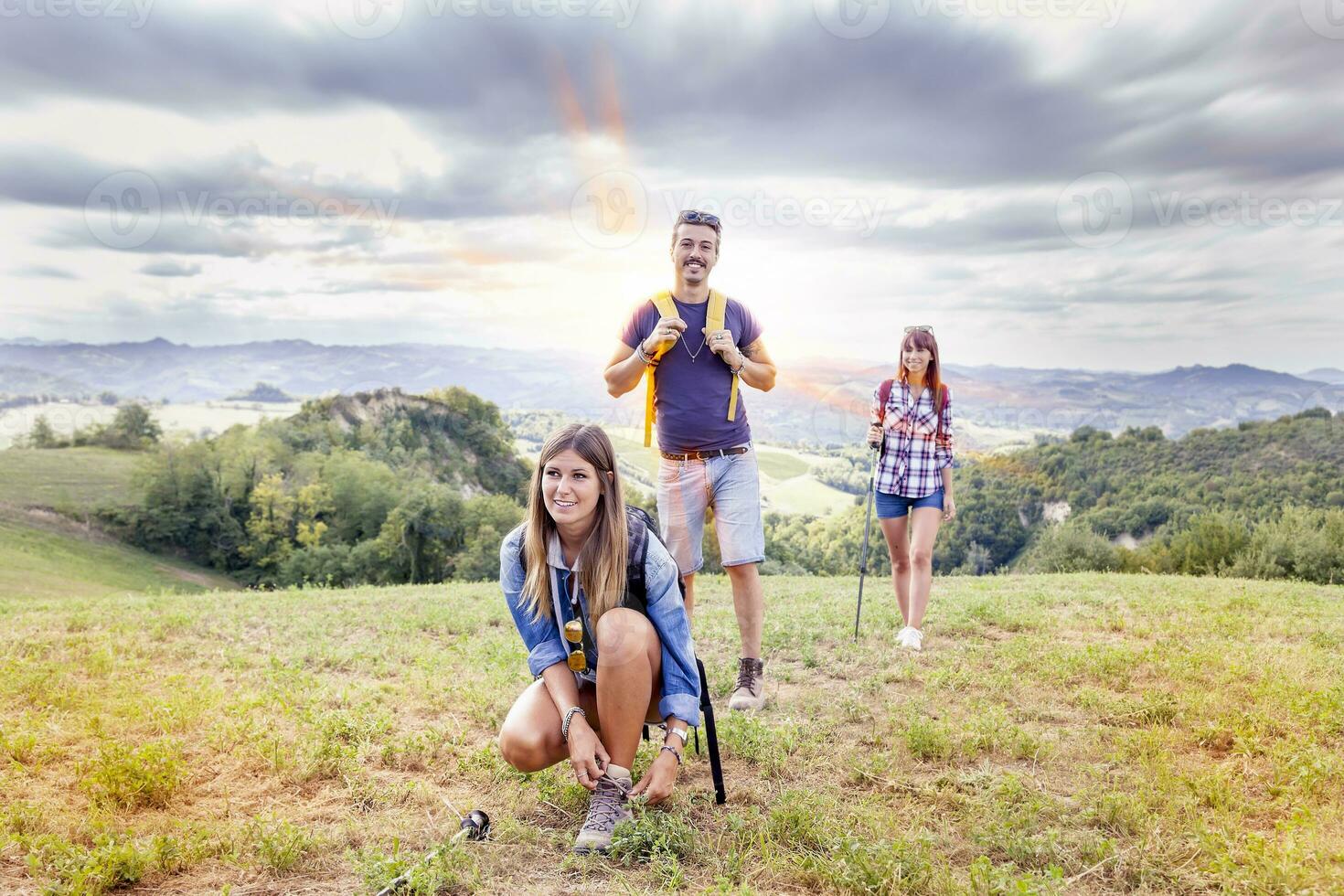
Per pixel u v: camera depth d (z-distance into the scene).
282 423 113.00
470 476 112.44
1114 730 4.10
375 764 3.77
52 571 72.69
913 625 6.25
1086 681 5.05
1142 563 42.41
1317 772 3.33
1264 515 41.47
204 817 3.21
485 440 120.00
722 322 4.60
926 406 6.26
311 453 104.00
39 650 5.87
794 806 3.17
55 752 3.84
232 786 3.52
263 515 92.94
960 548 51.69
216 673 5.46
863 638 6.39
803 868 2.76
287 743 3.91
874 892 2.60
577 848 2.94
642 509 3.29
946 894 2.58
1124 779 3.49
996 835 2.95
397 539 84.62
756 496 4.78
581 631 3.15
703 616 7.64
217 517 93.38
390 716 4.34
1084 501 53.75
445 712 4.51
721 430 4.68
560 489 3.04
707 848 2.92
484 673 5.29
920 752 3.83
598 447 3.09
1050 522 52.16
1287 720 4.08
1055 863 2.80
